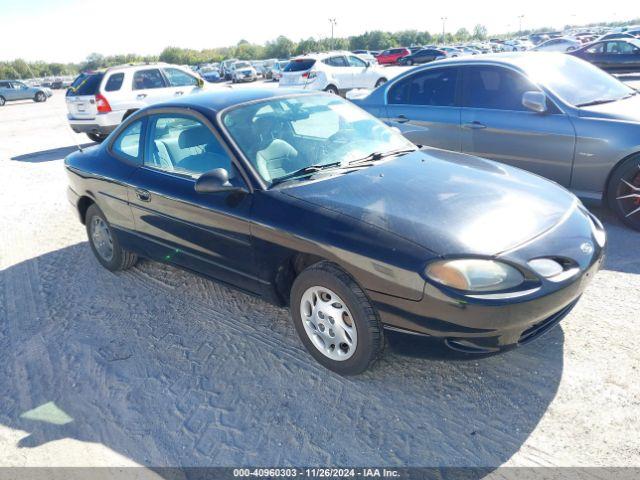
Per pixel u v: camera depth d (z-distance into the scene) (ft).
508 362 9.90
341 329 9.57
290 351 10.90
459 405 8.95
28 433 9.26
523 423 8.42
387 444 8.26
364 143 12.48
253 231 10.35
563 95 16.74
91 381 10.53
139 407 9.63
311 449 8.30
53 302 14.12
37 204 24.17
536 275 8.35
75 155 15.98
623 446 7.79
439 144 19.31
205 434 8.82
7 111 86.48
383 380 9.73
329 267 9.40
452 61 19.22
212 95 13.08
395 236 8.75
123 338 11.99
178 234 12.21
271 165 11.04
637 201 15.39
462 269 8.18
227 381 10.12
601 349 10.01
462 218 9.12
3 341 12.43
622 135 15.07
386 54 138.21
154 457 8.45
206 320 12.42
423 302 8.39
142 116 13.69
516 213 9.41
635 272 13.00
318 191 10.21
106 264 15.57
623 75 62.80
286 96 13.14
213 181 10.34
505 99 17.70
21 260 17.44
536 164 17.07
